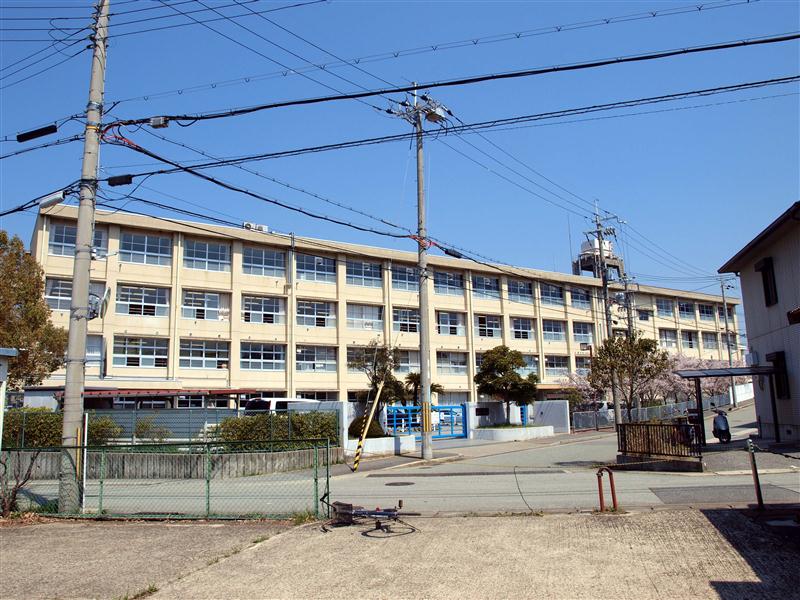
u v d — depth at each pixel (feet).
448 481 57.57
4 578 27.48
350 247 146.82
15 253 87.76
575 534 30.91
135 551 31.27
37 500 46.06
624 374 91.35
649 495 42.27
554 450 88.58
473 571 25.96
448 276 166.61
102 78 45.50
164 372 123.44
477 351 167.63
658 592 22.71
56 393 88.33
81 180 44.14
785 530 29.45
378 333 151.12
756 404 83.97
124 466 65.00
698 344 228.43
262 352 135.13
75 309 42.93
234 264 132.16
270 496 49.42
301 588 24.91
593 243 202.59
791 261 68.95
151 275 123.65
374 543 31.01
